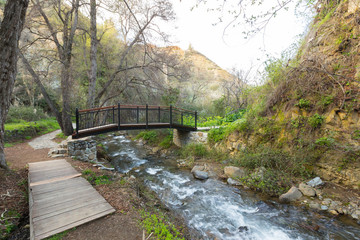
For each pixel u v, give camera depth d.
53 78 11.47
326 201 3.54
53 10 9.96
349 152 3.67
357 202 3.32
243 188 4.55
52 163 4.82
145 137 10.93
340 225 3.00
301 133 4.52
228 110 9.91
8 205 2.83
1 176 3.55
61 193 3.09
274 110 5.40
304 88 4.46
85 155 5.78
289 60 4.73
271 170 4.67
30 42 9.01
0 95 3.57
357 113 3.66
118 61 11.96
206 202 4.00
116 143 10.80
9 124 10.30
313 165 4.27
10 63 3.59
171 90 11.09
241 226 3.14
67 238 2.02
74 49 11.55
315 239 2.76
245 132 5.96
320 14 4.71
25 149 7.20
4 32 3.46
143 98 12.08
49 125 14.19
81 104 12.19
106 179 4.07
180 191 4.60
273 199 3.95
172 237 2.23
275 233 2.96
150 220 2.57
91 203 2.78
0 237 2.23
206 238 2.81
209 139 7.25
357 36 3.81
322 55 4.25
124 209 2.75
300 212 3.41
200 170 5.88
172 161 7.38
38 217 2.35
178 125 7.92
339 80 3.86
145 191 4.25
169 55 11.35
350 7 3.96
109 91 11.96
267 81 5.94
